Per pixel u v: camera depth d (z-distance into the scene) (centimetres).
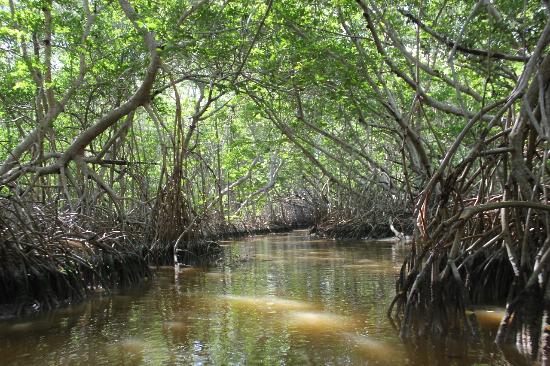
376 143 2467
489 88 1312
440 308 591
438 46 1260
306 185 3325
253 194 2788
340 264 1217
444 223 583
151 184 2128
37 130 1248
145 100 1280
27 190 977
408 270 684
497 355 491
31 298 755
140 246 1208
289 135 1800
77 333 615
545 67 579
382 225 2119
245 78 1376
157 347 547
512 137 593
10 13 1162
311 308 718
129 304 792
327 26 1422
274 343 551
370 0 1278
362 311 690
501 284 695
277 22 1241
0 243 730
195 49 1152
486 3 771
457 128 1452
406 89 1677
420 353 505
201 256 1424
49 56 1255
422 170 1612
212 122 2534
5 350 549
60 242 838
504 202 551
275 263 1295
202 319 671
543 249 535
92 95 1573
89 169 1241
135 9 1283
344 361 487
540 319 505
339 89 1357
